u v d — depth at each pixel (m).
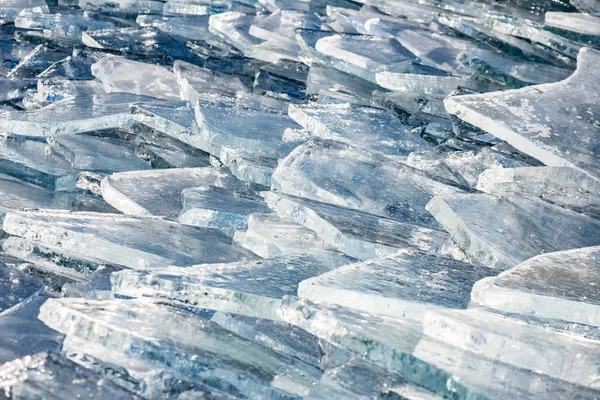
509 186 3.16
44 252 2.80
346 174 3.21
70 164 3.60
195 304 2.38
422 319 2.32
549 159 3.15
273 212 3.09
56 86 4.13
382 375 2.28
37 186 3.47
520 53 4.51
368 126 3.70
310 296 2.34
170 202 3.19
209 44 5.09
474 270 2.63
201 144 3.56
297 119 3.64
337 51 4.38
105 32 4.94
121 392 2.14
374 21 4.79
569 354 2.21
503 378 2.15
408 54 4.48
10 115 3.59
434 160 3.45
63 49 4.94
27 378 2.12
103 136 3.80
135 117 3.62
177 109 3.73
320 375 2.39
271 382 2.29
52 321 2.29
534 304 2.32
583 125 3.38
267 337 2.49
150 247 2.76
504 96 3.47
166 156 3.63
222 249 2.88
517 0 4.82
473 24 4.64
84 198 3.35
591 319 2.33
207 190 3.14
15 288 2.60
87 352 2.24
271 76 4.59
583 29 4.35
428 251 2.79
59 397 2.09
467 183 3.37
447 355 2.17
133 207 3.11
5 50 5.04
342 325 2.19
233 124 3.59
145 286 2.36
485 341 2.19
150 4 5.55
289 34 4.86
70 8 5.79
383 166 3.30
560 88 3.58
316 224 2.80
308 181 3.10
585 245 2.88
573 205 3.13
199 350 2.31
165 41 4.95
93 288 2.57
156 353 2.24
